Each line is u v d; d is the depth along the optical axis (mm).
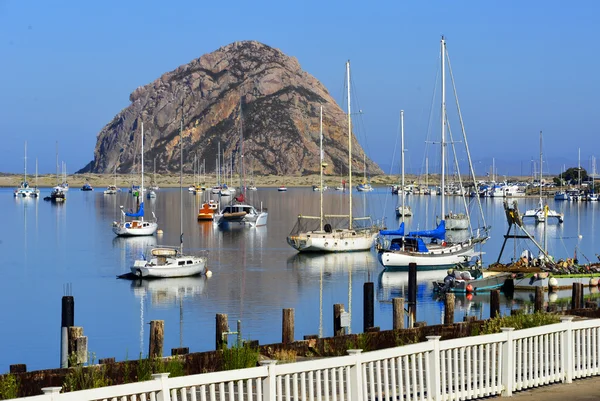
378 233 88875
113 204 196625
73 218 145500
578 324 20859
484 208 173500
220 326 28500
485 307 50438
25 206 187500
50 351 40500
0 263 78875
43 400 13172
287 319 28984
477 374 19562
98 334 44438
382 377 20875
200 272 68500
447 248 73188
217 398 19078
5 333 45219
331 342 27328
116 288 62375
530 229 119500
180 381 14406
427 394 17828
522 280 54906
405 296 56750
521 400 18703
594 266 58250
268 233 115000
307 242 85250
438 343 17891
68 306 27781
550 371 20453
